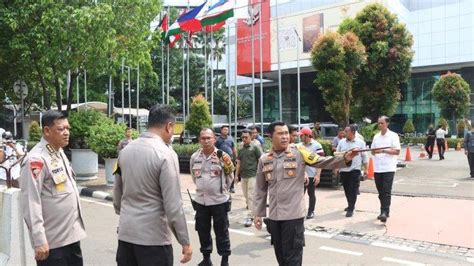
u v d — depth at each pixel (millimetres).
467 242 6602
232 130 26297
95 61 14875
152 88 39406
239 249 6453
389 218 8141
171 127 3461
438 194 10461
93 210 9414
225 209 5578
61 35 13781
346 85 15445
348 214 8320
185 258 3299
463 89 31438
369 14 18922
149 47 16734
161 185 3234
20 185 3619
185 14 17078
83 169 13195
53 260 3682
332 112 15602
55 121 3801
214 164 5602
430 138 20047
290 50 36562
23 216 3562
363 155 8602
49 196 3701
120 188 3568
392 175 7727
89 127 13328
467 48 36781
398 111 41875
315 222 7969
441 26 38000
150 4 16203
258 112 46531
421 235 7016
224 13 15664
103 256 6086
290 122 41281
